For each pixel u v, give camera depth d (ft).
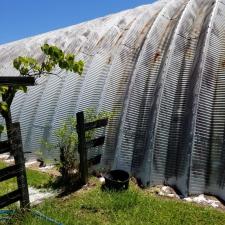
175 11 56.39
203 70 43.11
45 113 56.44
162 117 43.78
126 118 46.11
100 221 34.45
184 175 40.68
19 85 30.25
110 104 48.88
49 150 49.55
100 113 46.96
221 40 46.26
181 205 38.04
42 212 34.99
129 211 36.22
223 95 41.93
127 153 44.96
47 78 59.77
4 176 33.09
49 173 49.29
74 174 44.73
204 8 52.90
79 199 39.32
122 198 37.86
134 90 47.26
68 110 53.62
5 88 29.68
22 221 32.91
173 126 43.06
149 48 50.08
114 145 46.29
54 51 30.76
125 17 62.85
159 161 42.70
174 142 42.47
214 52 44.88
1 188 42.70
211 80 43.21
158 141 43.14
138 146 44.57
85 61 57.21
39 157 54.75
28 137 57.62
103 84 51.70
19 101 62.85
